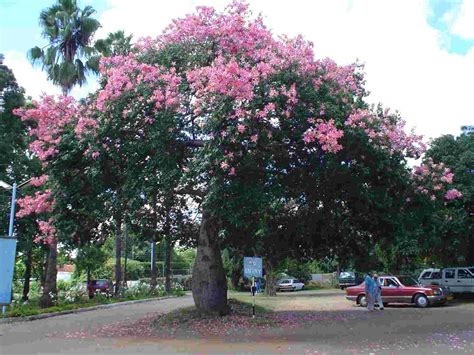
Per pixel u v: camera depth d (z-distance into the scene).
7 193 26.05
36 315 19.27
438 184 15.39
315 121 12.44
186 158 13.59
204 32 14.12
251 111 11.76
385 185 14.41
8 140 26.78
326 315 17.98
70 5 26.39
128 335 13.25
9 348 11.29
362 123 12.85
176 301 29.80
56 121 14.60
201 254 16.00
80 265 37.03
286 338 12.05
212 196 11.79
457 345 10.74
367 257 18.38
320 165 13.22
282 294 38.03
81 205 14.57
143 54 14.56
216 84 11.61
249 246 16.89
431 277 25.98
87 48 26.12
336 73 13.96
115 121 13.02
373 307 20.75
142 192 12.96
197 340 11.95
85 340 12.46
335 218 16.31
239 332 13.19
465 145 23.19
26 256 31.89
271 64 12.68
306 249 17.88
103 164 13.60
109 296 29.84
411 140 14.39
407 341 11.40
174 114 12.97
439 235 22.61
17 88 27.83
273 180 13.09
